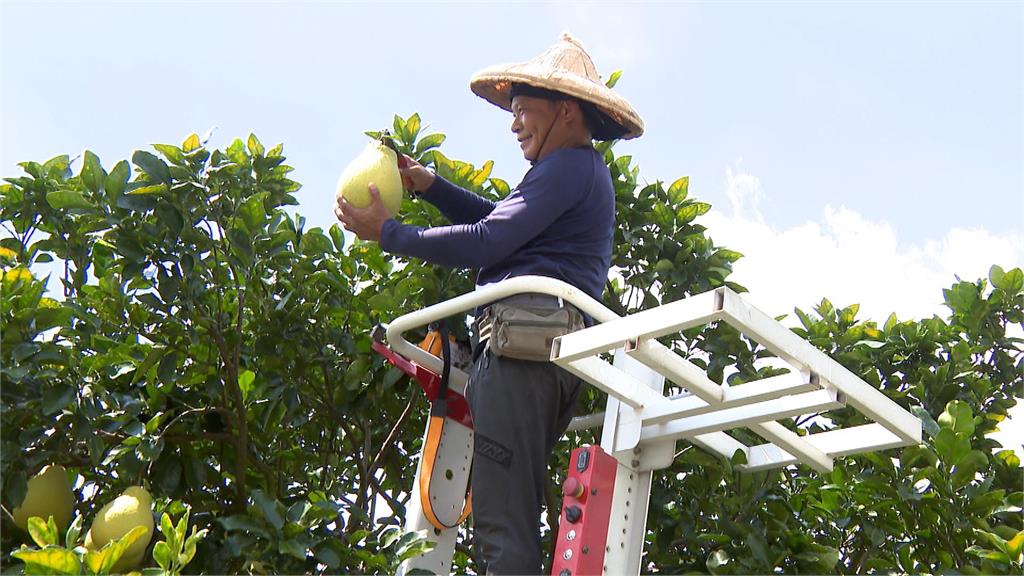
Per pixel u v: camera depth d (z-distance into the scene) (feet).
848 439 11.60
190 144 14.02
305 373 15.40
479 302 11.05
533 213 11.19
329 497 15.56
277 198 15.02
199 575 13.62
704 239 16.31
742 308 9.24
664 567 15.11
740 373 16.06
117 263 13.93
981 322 17.53
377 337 12.34
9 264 14.37
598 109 12.00
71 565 10.53
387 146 12.05
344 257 15.38
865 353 17.47
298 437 16.40
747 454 13.03
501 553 10.76
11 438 12.48
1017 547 12.89
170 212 13.66
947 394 16.79
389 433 16.14
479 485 11.00
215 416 14.75
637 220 16.20
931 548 14.75
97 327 13.41
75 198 13.46
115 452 12.98
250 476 15.11
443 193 13.38
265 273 14.71
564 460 16.26
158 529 13.67
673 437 11.04
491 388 11.12
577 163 11.51
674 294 16.26
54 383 12.53
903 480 14.57
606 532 10.83
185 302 13.76
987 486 14.05
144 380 14.37
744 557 14.12
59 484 12.90
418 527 12.36
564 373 11.32
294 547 11.94
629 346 9.70
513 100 12.17
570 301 10.67
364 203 11.58
